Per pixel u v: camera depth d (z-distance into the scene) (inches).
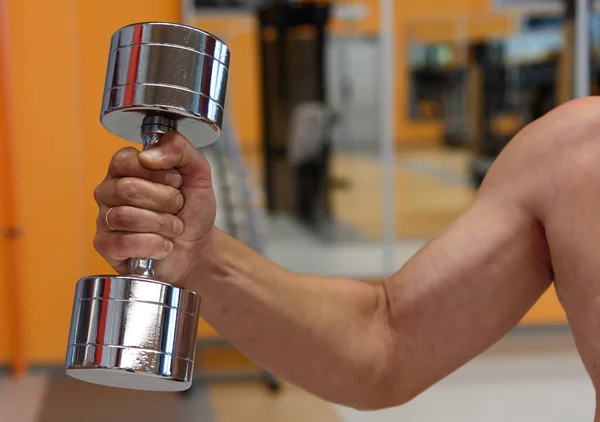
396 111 262.7
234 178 154.8
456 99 258.4
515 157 29.1
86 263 137.6
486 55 240.2
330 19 232.1
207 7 221.9
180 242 22.0
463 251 28.5
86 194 136.9
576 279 26.7
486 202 29.5
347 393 28.2
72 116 135.6
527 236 28.2
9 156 131.5
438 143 266.8
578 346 27.5
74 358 18.5
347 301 28.3
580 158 26.9
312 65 239.1
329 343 27.1
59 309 137.3
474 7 234.2
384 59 181.2
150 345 18.4
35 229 136.0
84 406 121.6
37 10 133.3
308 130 242.1
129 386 20.0
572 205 26.7
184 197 21.1
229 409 121.4
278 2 225.3
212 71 19.1
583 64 173.0
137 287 18.6
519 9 226.1
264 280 25.9
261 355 26.7
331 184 252.5
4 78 130.1
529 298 28.9
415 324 28.5
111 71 18.8
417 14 241.1
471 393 128.3
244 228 143.6
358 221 243.8
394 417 117.4
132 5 136.3
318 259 197.6
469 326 28.4
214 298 25.1
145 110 19.2
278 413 119.7
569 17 178.2
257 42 241.9
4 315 134.8
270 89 240.8
